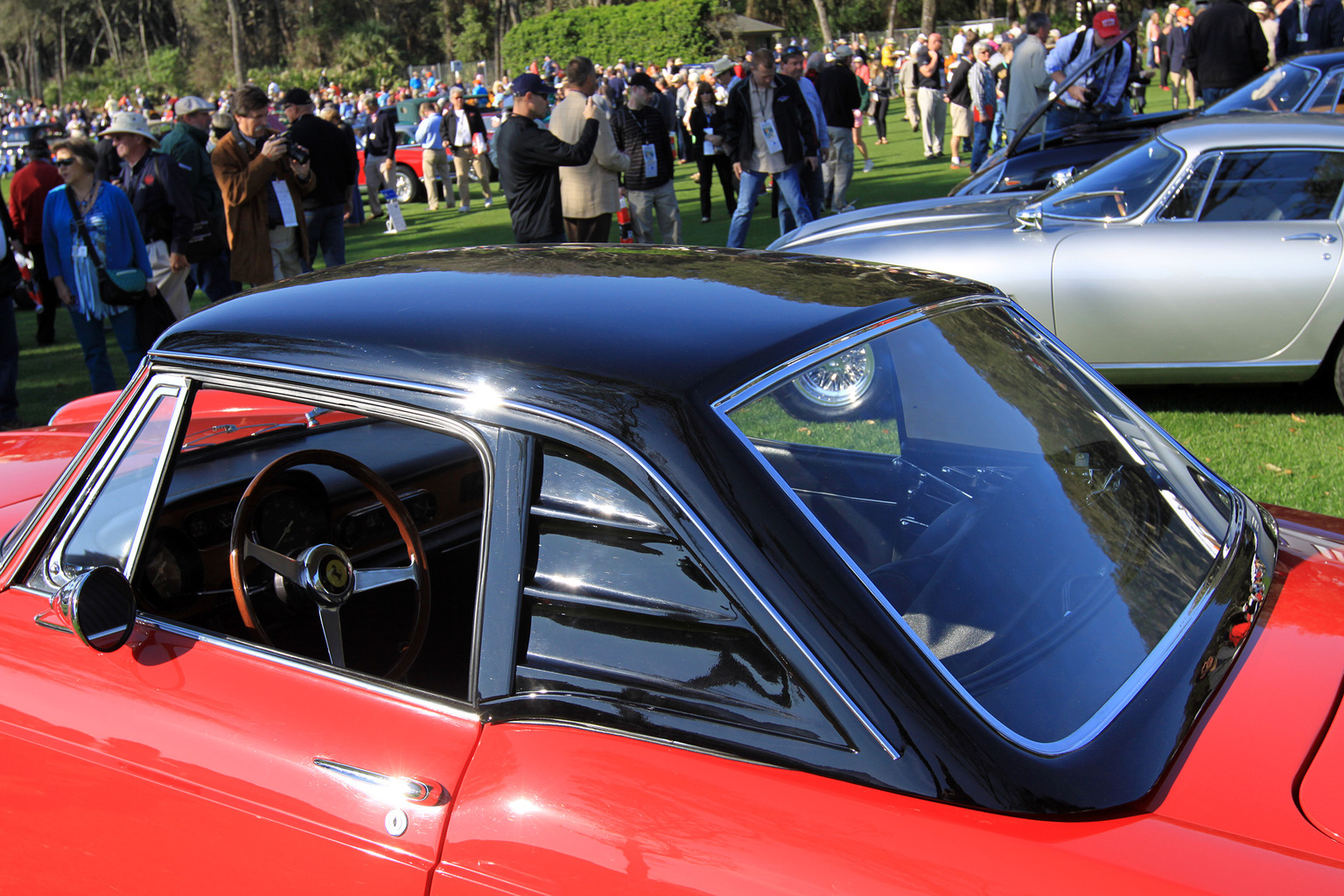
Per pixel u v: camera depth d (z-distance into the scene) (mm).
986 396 1931
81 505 2113
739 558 1461
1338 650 1639
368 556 2584
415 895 1539
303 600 2143
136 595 2041
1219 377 5605
